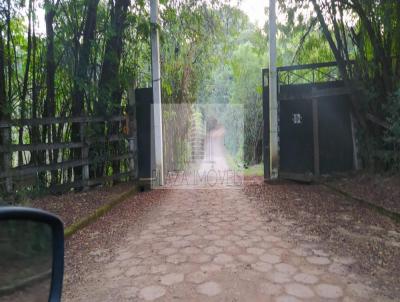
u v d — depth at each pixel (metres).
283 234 3.12
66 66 4.78
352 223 3.39
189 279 2.24
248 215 3.82
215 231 3.26
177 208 4.28
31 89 4.61
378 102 4.98
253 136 11.15
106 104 5.24
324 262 2.47
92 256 2.70
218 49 8.38
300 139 5.84
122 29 5.24
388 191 4.27
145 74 6.65
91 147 5.15
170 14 6.40
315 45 6.00
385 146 5.01
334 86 5.54
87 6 4.73
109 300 1.99
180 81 8.31
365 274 2.26
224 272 2.33
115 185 5.52
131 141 5.82
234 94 11.98
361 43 4.94
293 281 2.18
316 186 5.42
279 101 5.95
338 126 5.70
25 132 4.66
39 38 4.54
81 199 4.41
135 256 2.68
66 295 2.05
